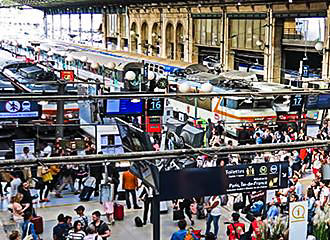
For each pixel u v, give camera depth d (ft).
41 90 86.07
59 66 157.38
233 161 52.60
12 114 67.62
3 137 76.84
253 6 130.93
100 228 41.27
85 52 147.54
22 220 43.34
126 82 102.22
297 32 124.98
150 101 65.51
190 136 51.47
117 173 50.78
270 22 125.29
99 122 76.64
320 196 43.88
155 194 30.19
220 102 93.40
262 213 43.93
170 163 41.86
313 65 134.72
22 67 108.68
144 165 30.78
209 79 101.50
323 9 108.17
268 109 89.76
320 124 79.00
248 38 137.39
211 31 155.63
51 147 63.87
